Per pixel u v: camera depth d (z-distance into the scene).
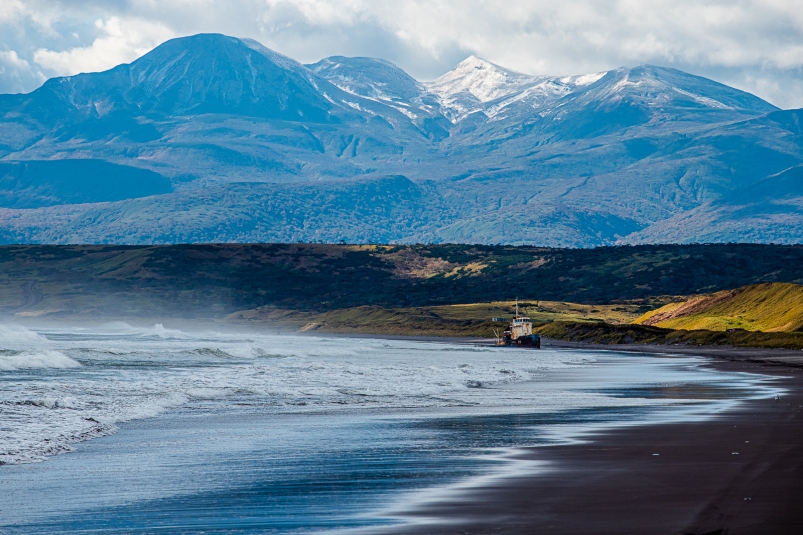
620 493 52.34
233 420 96.31
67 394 119.62
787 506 47.50
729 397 127.25
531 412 104.75
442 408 109.88
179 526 46.53
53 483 59.09
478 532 43.47
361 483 58.16
